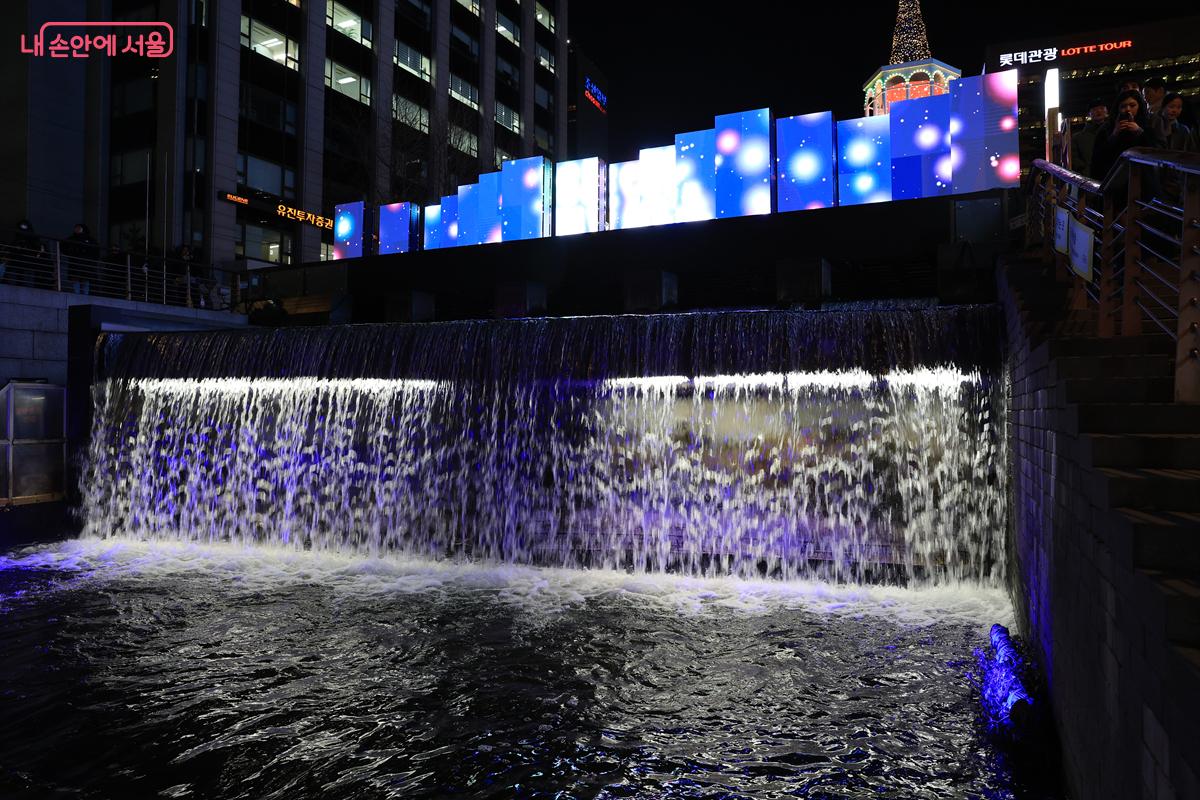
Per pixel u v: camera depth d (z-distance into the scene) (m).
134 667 6.49
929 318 8.97
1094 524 3.59
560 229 17.73
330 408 11.23
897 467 8.98
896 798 4.37
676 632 7.29
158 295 19.44
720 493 9.59
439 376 10.74
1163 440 3.59
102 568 10.02
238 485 11.66
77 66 33.38
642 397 9.92
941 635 7.08
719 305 16.52
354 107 40.19
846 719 5.37
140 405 12.27
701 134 16.33
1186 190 4.12
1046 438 5.16
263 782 4.66
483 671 6.35
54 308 14.24
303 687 6.06
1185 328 4.08
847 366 9.20
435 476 10.69
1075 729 3.98
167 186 31.70
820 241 13.82
